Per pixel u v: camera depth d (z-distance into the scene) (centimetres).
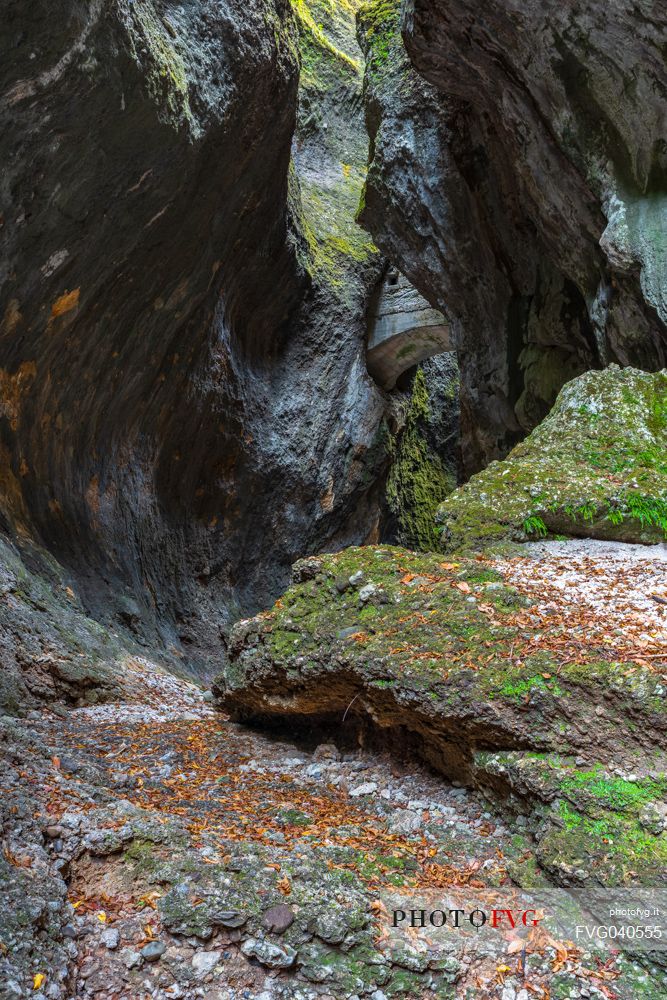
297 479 1880
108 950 252
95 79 768
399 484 2497
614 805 300
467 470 1789
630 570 487
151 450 1400
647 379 671
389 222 1639
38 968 233
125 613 1108
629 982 249
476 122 1325
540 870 298
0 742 389
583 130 975
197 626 1475
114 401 1216
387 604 430
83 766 392
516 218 1373
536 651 366
